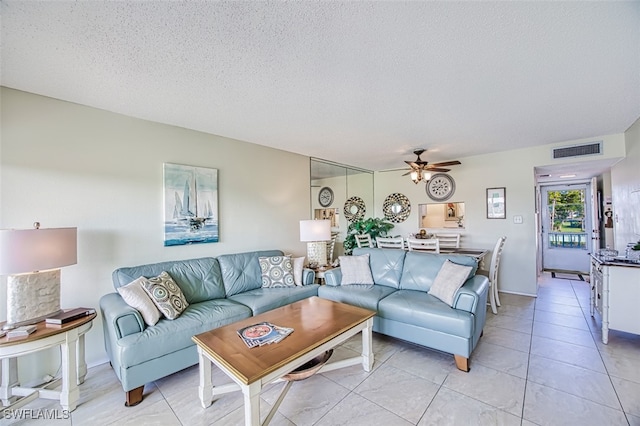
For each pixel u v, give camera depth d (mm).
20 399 1950
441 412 1831
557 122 3219
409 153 4672
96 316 2359
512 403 1903
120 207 2752
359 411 1859
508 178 4617
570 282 5160
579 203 6043
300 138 3736
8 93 2209
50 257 1960
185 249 3221
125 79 2113
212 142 3498
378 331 2846
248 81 2166
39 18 1443
